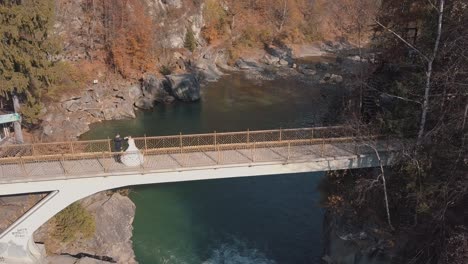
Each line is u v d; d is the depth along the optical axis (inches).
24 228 821.9
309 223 1136.8
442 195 778.8
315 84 2407.7
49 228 931.3
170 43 2539.4
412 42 1072.8
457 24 863.7
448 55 885.2
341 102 1354.6
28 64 1140.5
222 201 1235.9
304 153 930.7
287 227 1120.2
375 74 1195.9
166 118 1886.1
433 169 816.3
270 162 881.5
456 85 796.6
